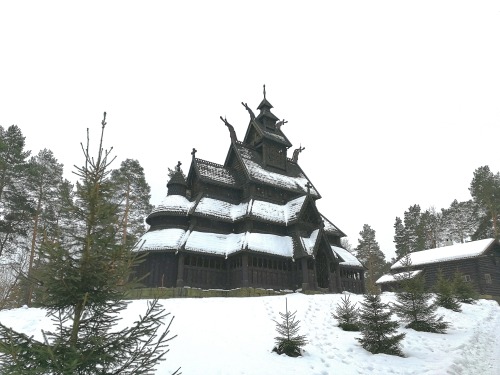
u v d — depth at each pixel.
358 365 11.82
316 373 10.72
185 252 30.83
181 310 18.06
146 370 5.63
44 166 45.78
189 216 34.28
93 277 5.74
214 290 30.91
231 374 10.01
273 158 43.59
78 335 5.87
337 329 16.86
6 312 18.19
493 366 12.37
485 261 46.78
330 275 34.28
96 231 6.08
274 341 13.82
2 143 38.81
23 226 41.66
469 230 75.94
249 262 31.69
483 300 34.44
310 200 37.00
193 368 10.19
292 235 35.53
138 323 5.80
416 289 18.48
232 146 42.03
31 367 4.85
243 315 17.84
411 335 16.59
